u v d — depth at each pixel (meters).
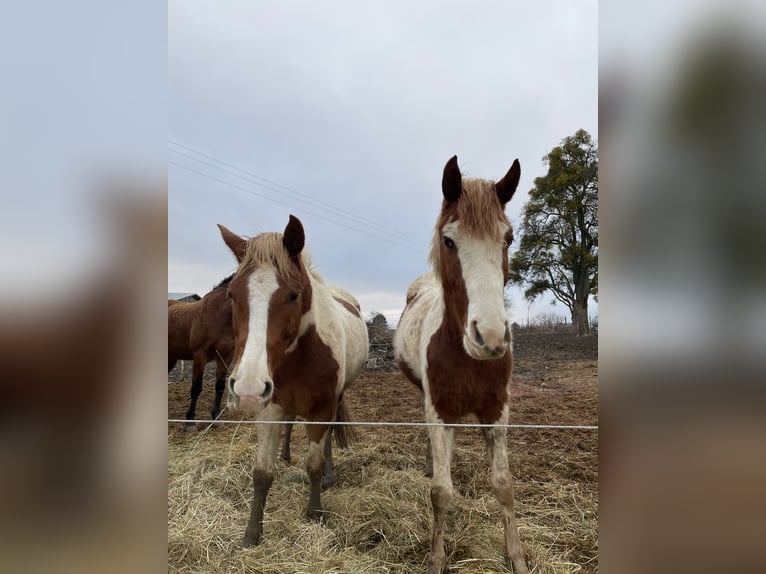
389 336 11.77
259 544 2.54
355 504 2.91
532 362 10.47
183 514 2.89
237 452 4.04
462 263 2.08
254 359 2.11
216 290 5.70
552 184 14.20
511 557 2.26
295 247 2.46
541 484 3.32
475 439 4.44
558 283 15.53
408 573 2.28
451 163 2.19
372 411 5.89
